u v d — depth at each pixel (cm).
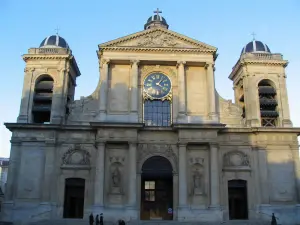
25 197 3794
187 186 3866
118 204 3794
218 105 4297
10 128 3947
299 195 3947
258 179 3994
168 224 3450
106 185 3838
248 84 4341
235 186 4028
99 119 3984
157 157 3994
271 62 4384
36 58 4253
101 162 3797
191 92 4247
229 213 3988
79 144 3991
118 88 4184
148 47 4181
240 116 4281
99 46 4162
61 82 4181
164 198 4056
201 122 4109
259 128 4066
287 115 4266
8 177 3834
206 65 4247
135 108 4031
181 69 4197
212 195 3781
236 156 4081
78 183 3934
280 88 4366
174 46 4253
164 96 4247
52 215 3750
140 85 4247
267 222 3616
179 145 3900
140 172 3894
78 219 3666
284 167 4038
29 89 4181
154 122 4184
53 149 3922
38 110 4178
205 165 3953
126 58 4178
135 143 3869
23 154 3912
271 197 3947
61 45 4434
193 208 3803
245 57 4419
